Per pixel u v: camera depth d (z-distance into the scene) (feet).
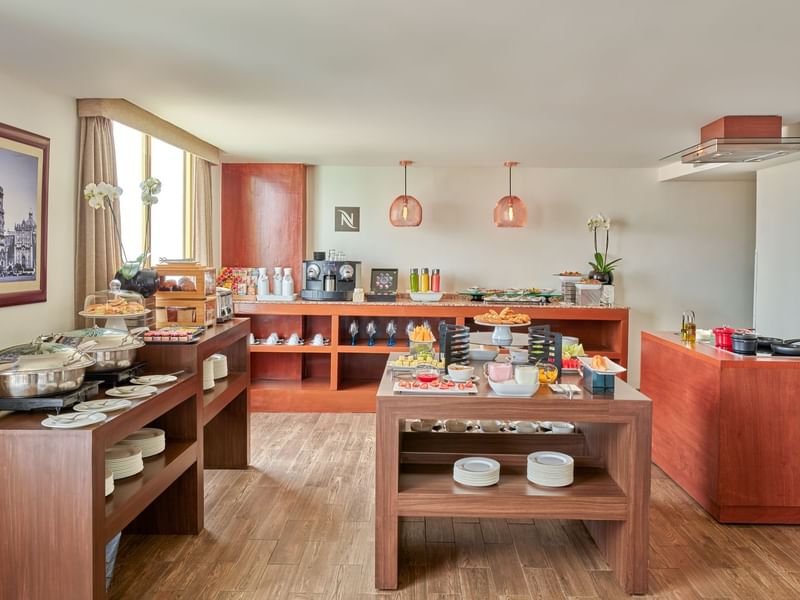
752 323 22.67
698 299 22.68
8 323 10.38
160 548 10.38
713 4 7.73
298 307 19.65
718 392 11.56
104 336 9.93
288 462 14.82
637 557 9.07
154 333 10.91
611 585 9.35
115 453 9.27
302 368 20.99
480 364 12.21
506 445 11.68
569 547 10.64
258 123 14.98
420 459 10.78
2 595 7.43
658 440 14.87
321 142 17.54
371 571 9.67
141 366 10.43
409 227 22.36
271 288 21.62
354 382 20.88
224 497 12.63
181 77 10.91
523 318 13.06
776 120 13.75
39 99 11.27
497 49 9.43
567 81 11.16
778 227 18.69
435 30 8.67
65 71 10.48
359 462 14.82
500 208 20.83
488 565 9.95
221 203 21.70
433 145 17.87
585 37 8.91
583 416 9.26
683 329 14.14
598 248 22.62
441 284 22.53
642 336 16.10
